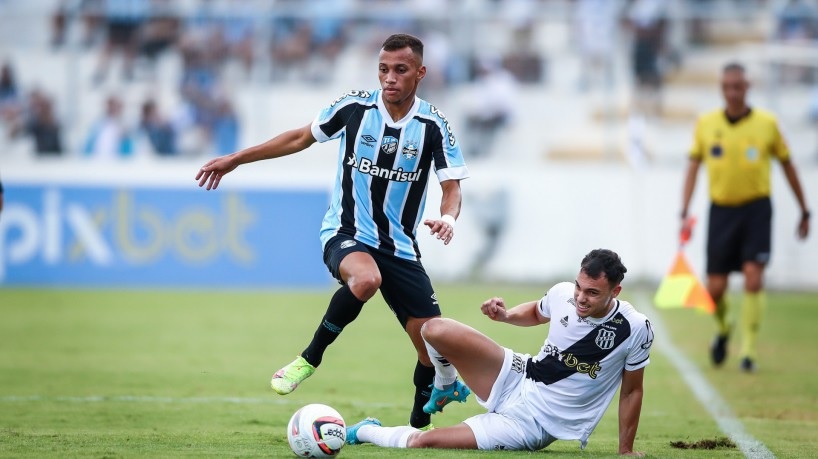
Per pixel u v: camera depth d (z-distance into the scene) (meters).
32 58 64.00
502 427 21.84
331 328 22.84
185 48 63.97
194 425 26.73
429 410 23.88
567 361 21.73
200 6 65.69
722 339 38.78
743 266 38.56
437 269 61.41
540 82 65.75
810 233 60.31
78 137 63.75
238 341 43.16
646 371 37.78
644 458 21.39
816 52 61.19
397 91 22.89
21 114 63.75
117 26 64.31
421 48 23.30
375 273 22.55
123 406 29.59
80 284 59.59
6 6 69.69
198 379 34.56
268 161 62.41
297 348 41.59
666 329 48.62
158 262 59.62
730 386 34.78
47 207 59.53
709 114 38.97
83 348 41.03
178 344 42.19
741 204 38.38
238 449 21.95
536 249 61.09
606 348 21.53
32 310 51.28
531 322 22.81
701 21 66.38
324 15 64.19
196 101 63.75
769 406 31.25
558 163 63.59
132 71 64.38
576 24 65.75
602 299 20.97
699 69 66.44
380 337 45.56
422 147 23.53
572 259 60.94
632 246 60.69
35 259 59.66
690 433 26.69
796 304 56.34
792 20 63.75
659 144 65.38
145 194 59.59
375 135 23.44
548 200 61.03
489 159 65.12
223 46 63.84
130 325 47.12
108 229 59.53
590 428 21.94
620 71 65.88
